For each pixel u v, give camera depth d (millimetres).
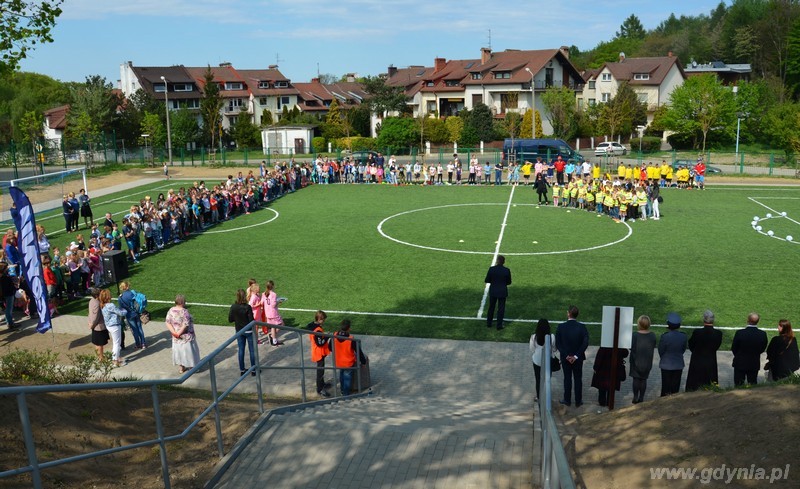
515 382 15953
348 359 14539
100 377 14789
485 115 82125
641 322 13594
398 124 78375
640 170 47688
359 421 10242
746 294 22359
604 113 84500
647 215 36625
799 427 7602
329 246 30562
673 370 13562
